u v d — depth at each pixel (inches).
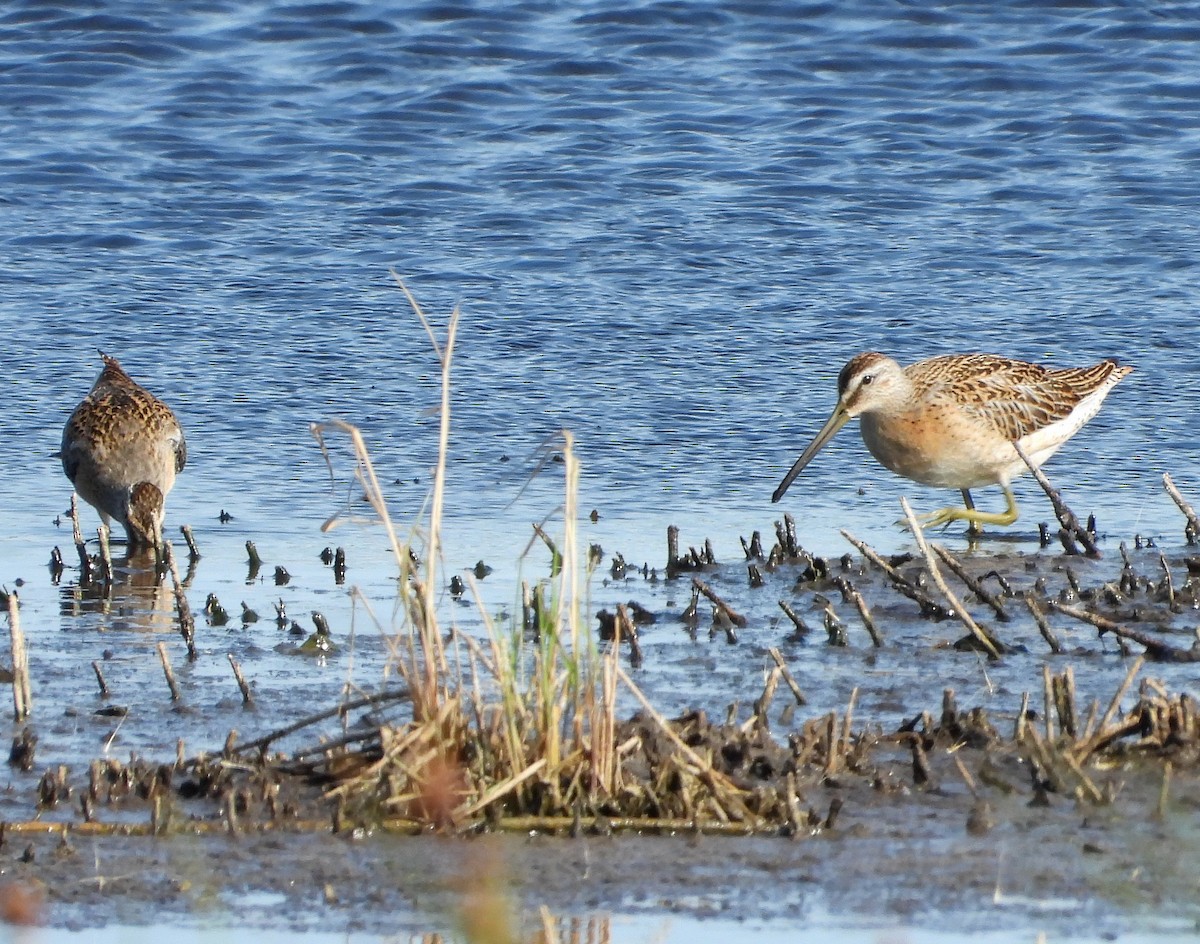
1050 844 348.8
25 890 332.2
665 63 1095.0
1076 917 323.3
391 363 755.4
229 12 1142.3
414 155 986.1
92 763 375.2
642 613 498.3
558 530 589.6
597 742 358.9
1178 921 321.7
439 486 368.5
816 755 382.6
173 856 345.1
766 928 319.9
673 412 708.7
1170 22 1130.0
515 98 1051.9
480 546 569.9
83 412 634.2
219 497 629.9
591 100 1050.7
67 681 447.8
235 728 412.8
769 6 1148.5
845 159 981.8
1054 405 629.0
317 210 922.7
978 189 945.5
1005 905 327.3
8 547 587.8
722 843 350.9
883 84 1068.5
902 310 809.5
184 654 471.5
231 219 910.4
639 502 624.4
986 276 847.7
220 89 1053.2
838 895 331.3
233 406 711.7
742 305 816.3
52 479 660.7
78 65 1071.6
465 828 354.6
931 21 1133.1
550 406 712.4
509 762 362.3
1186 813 360.2
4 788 375.9
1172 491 582.2
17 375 739.4
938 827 356.5
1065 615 495.8
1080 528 571.5
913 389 621.6
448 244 884.0
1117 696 388.5
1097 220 905.5
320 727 410.3
